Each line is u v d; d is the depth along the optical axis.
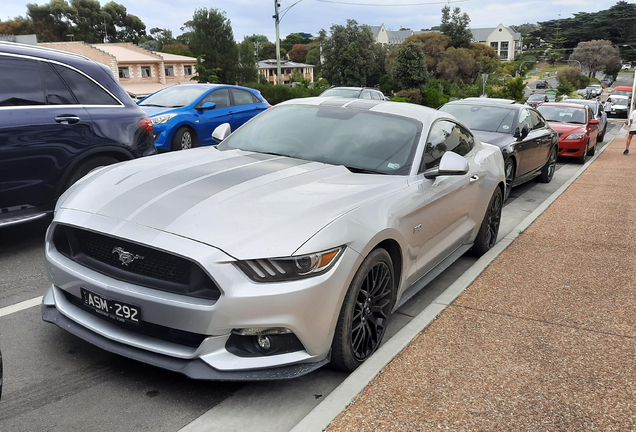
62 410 2.53
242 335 2.55
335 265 2.65
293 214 2.72
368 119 4.10
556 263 4.98
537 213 7.25
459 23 129.38
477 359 3.02
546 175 10.83
